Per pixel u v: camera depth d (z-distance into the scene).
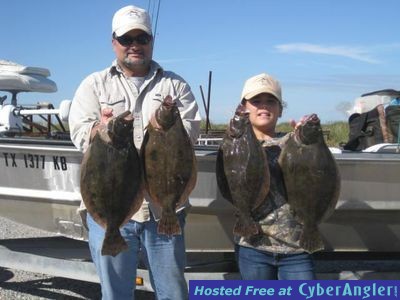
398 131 2.73
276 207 1.87
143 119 1.92
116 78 1.93
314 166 1.77
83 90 1.91
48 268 2.53
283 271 1.88
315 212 1.80
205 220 2.37
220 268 2.48
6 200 2.69
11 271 3.36
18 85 3.31
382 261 2.83
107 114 1.73
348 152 2.51
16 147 2.50
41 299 2.87
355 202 2.31
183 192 1.74
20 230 4.39
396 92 3.17
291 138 1.83
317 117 1.78
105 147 1.69
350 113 3.32
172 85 1.95
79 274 2.45
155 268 1.92
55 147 2.39
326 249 2.47
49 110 3.10
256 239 1.88
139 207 1.77
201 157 2.22
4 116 3.20
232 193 1.82
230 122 1.84
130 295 1.92
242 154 1.79
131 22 1.86
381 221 2.42
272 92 1.93
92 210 1.72
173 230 1.74
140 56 1.89
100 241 1.87
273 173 1.88
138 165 1.74
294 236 1.86
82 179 1.71
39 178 2.51
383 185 2.32
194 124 1.95
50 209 2.57
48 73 3.51
